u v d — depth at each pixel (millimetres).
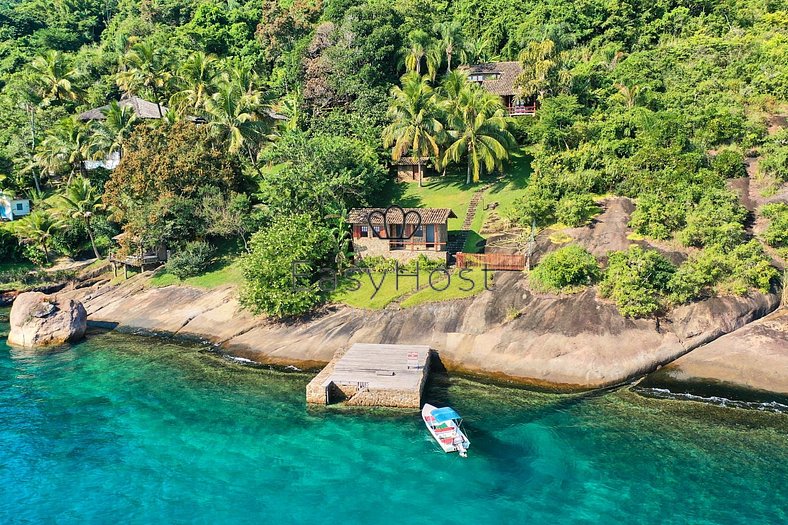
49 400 37812
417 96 62625
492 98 63594
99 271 65312
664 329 39656
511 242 51531
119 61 95625
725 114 56625
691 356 38344
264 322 48500
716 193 47938
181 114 74500
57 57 93062
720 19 77875
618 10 82625
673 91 64500
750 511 25312
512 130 68438
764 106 59781
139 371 42719
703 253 43594
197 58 75375
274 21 96125
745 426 32000
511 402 35844
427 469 29266
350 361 39312
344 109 74812
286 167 60375
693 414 33438
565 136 58250
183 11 118688
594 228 49312
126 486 28453
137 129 67062
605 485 27438
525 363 39406
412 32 78312
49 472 29672
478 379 39344
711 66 66812
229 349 46469
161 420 34844
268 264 47156
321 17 95875
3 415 35656
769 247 44781
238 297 50906
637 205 49125
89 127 76938
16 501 27359
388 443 31719
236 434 33000
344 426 33656
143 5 118500
